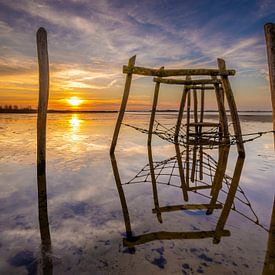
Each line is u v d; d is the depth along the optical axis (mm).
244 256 3115
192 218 4289
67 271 2855
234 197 4969
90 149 11906
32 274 2811
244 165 8258
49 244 3414
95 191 5746
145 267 2912
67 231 3834
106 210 4660
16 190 5738
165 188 5992
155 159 9617
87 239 3586
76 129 24094
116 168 7984
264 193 5508
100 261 3041
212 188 5762
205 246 3346
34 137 15984
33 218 4281
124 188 5953
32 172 7355
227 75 4598
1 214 4434
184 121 35188
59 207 4797
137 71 5078
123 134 19984
